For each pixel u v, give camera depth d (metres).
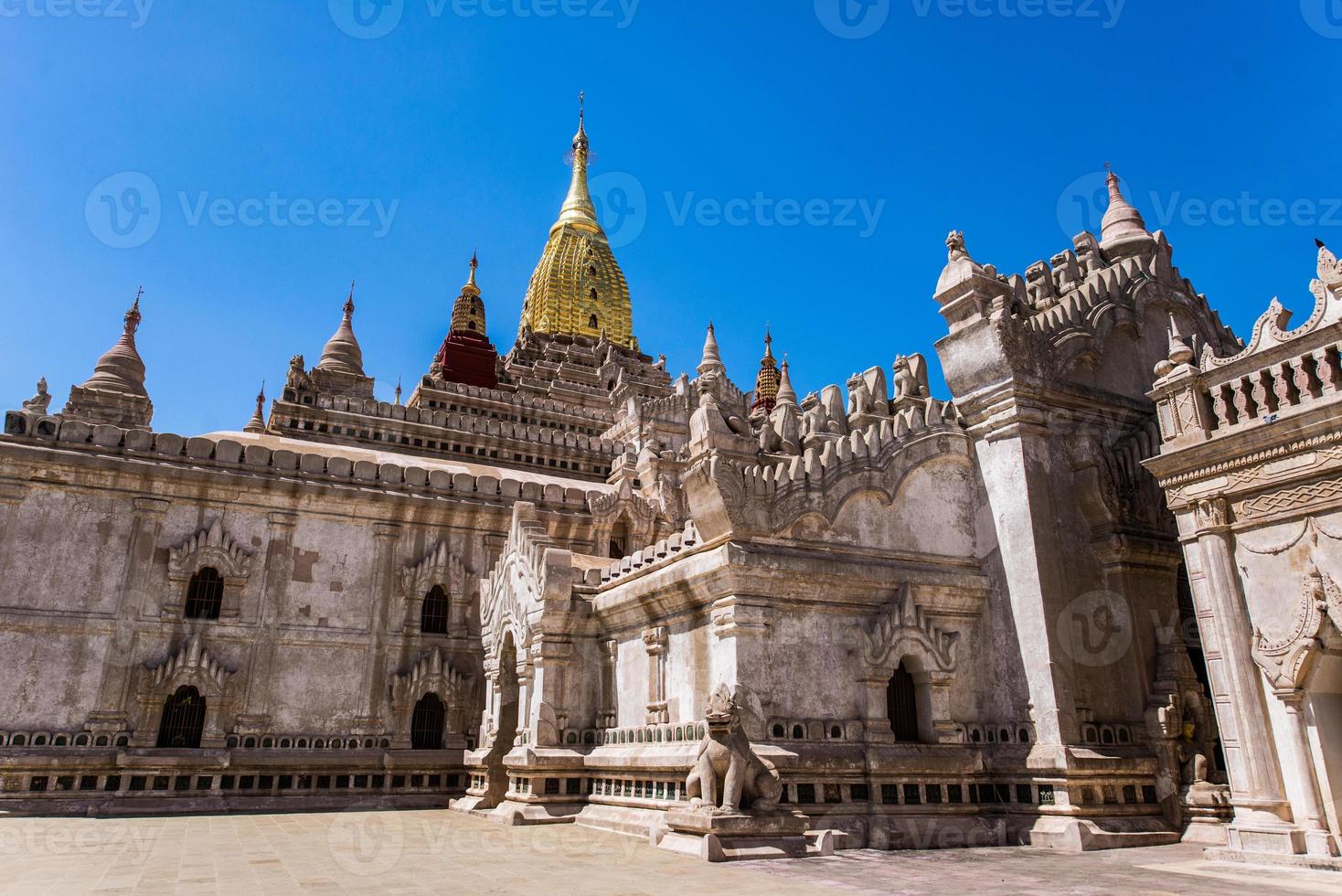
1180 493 16.19
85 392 40.53
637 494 35.16
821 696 17.95
